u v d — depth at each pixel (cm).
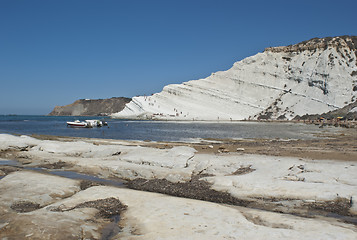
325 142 3022
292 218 936
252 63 17938
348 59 15000
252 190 1256
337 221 941
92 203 1090
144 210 1011
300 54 16912
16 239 743
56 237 771
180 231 815
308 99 14050
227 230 819
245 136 4459
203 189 1341
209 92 16338
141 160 1878
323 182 1298
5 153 2325
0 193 1186
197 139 3859
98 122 7562
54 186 1323
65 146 2414
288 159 1784
